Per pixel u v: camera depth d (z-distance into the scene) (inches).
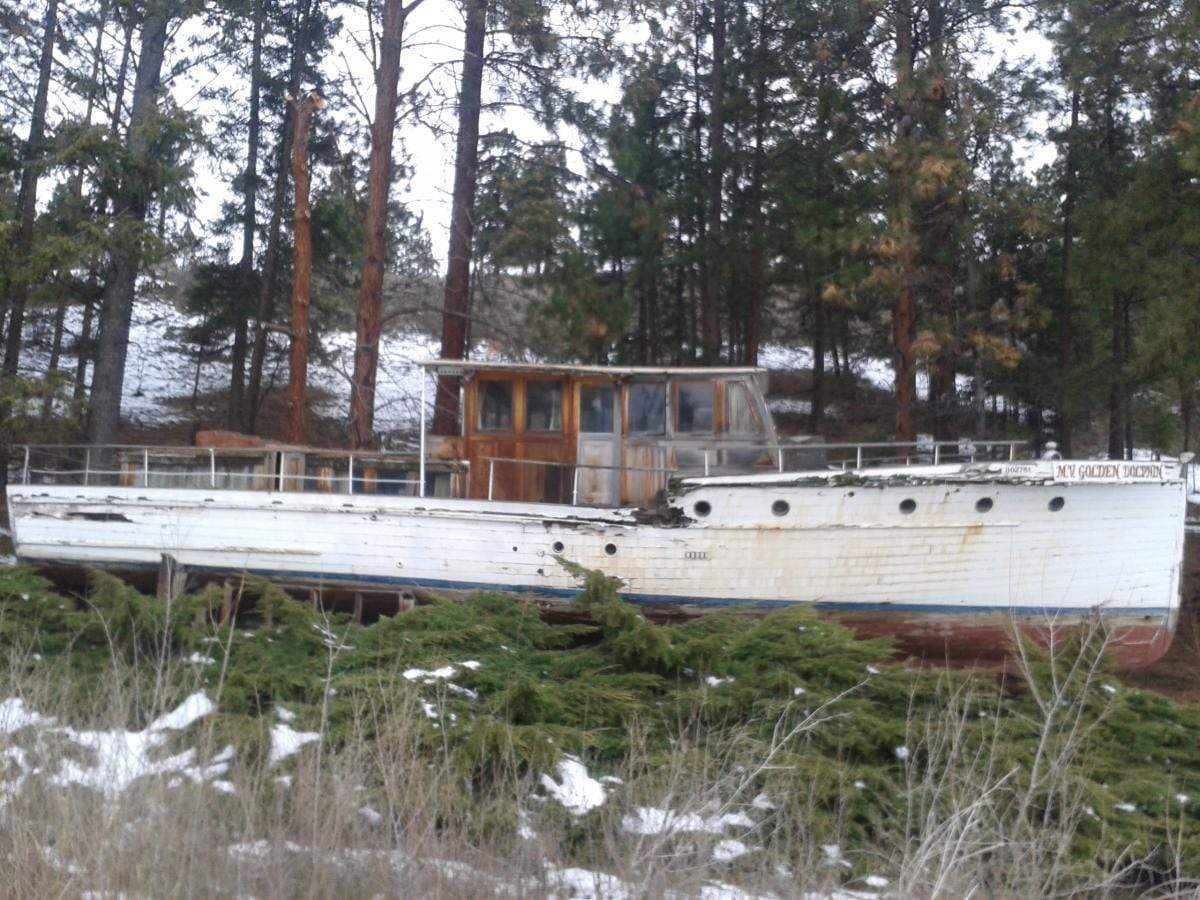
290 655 360.8
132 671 324.8
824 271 810.2
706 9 866.8
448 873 229.9
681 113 881.5
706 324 860.0
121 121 789.9
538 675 362.0
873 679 353.4
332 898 218.8
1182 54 666.8
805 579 477.4
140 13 770.2
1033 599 470.3
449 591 488.7
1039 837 263.4
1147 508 470.9
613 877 241.4
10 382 662.5
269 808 248.1
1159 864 296.2
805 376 1318.9
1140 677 528.7
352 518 492.4
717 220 848.3
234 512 501.4
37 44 757.3
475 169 740.0
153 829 224.7
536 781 284.5
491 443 520.1
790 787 283.7
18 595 383.9
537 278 727.1
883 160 680.4
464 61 717.3
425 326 1401.3
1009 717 339.9
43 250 662.5
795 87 816.3
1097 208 725.9
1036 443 887.1
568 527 482.3
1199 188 668.7
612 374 514.0
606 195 780.0
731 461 514.9
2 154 687.1
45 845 224.5
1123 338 820.6
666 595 481.4
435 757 280.4
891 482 469.7
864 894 259.8
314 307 983.0
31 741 270.8
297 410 652.7
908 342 711.1
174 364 1246.3
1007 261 732.7
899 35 737.0
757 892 239.8
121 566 510.9
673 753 285.4
